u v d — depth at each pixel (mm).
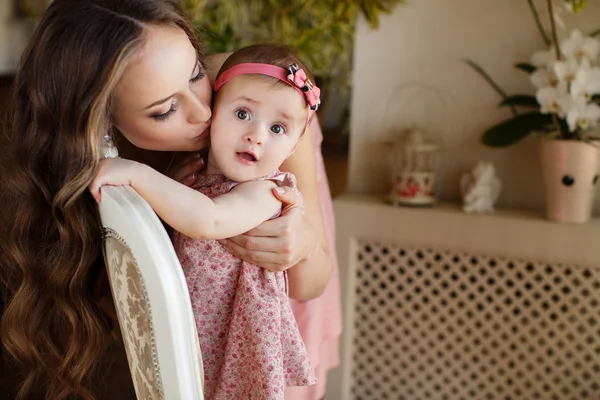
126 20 865
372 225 1896
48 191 946
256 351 1012
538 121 1782
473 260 1941
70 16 872
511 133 1806
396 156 1902
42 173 941
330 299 1613
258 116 989
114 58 852
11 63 2492
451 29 1889
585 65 1635
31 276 1000
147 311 883
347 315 1972
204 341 1045
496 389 1938
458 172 1950
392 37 1943
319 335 1531
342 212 1919
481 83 1887
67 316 1013
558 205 1709
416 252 1964
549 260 1742
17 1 2568
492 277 1870
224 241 1035
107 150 959
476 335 1907
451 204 1935
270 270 1048
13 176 950
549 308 1814
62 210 927
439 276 1981
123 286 933
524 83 1846
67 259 980
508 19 1836
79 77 862
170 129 944
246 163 997
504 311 1859
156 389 915
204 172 1096
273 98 985
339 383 2021
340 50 2646
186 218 918
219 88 1014
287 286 1134
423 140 1874
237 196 984
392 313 2020
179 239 1050
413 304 1967
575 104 1633
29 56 908
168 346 882
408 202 1882
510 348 1919
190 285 1033
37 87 895
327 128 3199
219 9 2438
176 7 943
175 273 873
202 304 1038
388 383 2027
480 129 1908
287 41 2428
